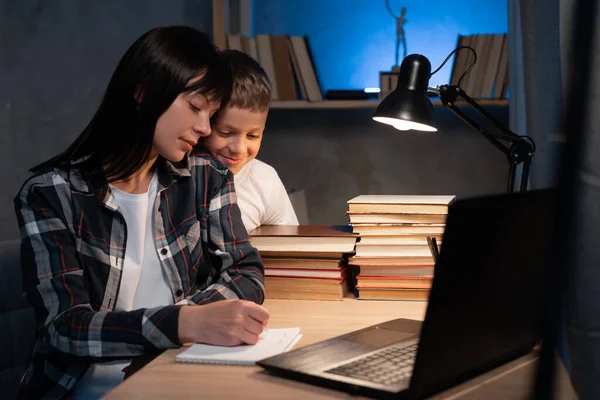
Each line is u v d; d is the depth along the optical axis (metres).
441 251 0.73
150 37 1.26
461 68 2.92
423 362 0.74
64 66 2.88
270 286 1.46
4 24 2.74
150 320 1.09
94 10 2.93
